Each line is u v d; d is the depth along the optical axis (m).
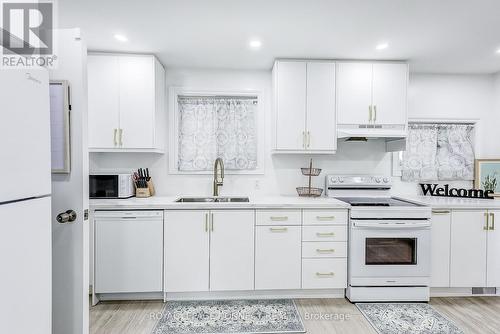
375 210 2.41
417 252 2.41
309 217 2.43
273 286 2.42
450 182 3.19
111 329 2.00
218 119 3.09
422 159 3.16
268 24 2.11
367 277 2.40
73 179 1.57
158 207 2.35
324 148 2.75
